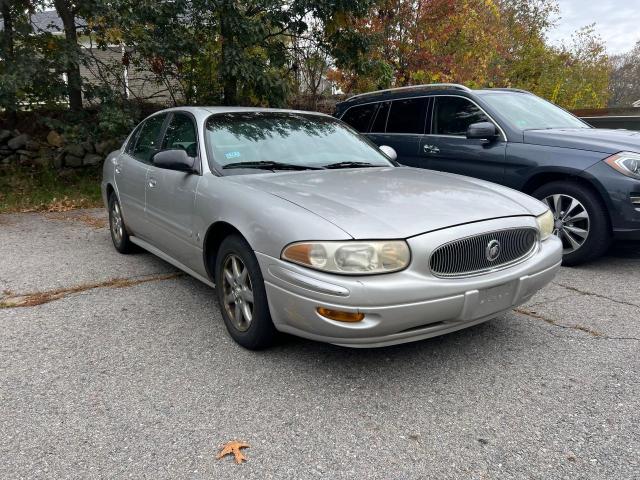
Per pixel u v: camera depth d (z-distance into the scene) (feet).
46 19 36.27
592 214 15.42
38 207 25.46
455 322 9.00
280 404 8.45
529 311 12.53
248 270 9.75
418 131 20.57
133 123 27.32
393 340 8.63
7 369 9.53
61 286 14.20
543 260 10.09
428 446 7.44
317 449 7.36
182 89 32.30
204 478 6.75
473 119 18.75
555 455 7.25
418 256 8.44
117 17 25.44
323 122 14.61
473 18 41.91
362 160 13.39
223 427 7.82
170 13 26.81
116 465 6.97
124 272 15.47
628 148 15.11
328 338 8.63
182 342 10.71
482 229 9.11
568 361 9.99
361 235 8.31
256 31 27.17
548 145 16.44
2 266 16.07
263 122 13.48
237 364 9.77
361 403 8.51
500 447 7.42
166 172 13.01
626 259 17.17
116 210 17.40
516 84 72.08
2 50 24.97
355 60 31.48
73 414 8.11
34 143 30.60
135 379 9.20
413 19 38.96
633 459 7.14
